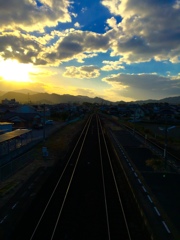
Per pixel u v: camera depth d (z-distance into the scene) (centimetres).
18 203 1450
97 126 6462
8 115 5397
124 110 12862
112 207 1422
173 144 3609
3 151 2608
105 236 1105
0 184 1780
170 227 1155
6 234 1105
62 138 4191
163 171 2133
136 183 1795
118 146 3394
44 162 2502
